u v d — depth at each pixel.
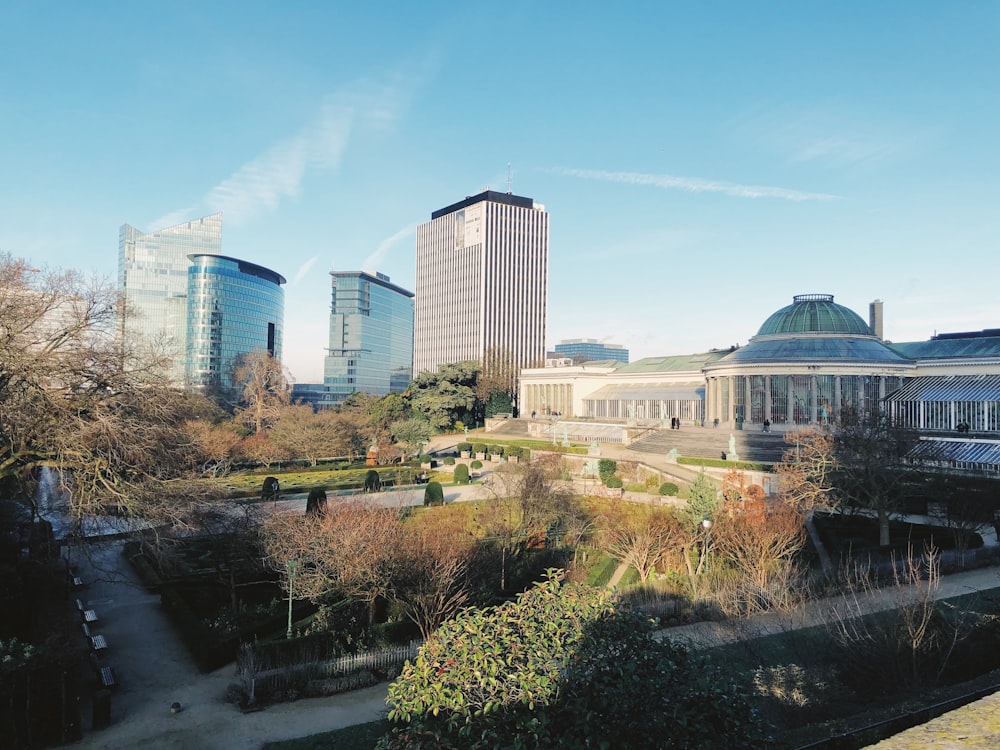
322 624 31.94
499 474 59.88
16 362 32.25
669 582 36.34
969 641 22.27
